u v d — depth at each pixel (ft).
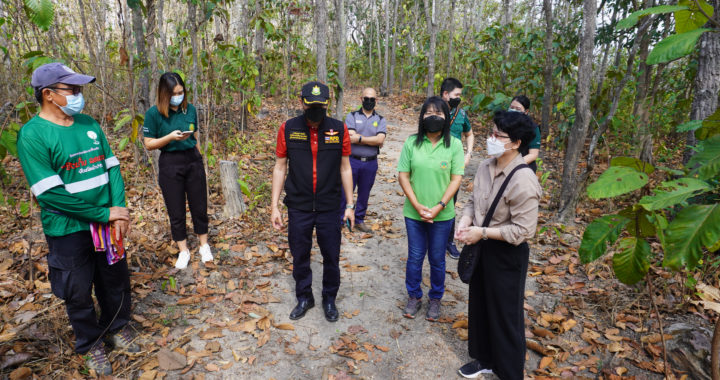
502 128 6.97
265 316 10.18
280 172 9.77
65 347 8.57
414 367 8.85
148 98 17.35
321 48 19.72
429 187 9.54
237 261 12.75
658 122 22.75
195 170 11.77
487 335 8.28
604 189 4.93
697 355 8.34
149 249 12.83
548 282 12.10
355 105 44.52
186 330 9.53
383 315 10.65
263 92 35.81
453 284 12.29
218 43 18.81
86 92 22.36
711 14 4.49
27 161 6.90
